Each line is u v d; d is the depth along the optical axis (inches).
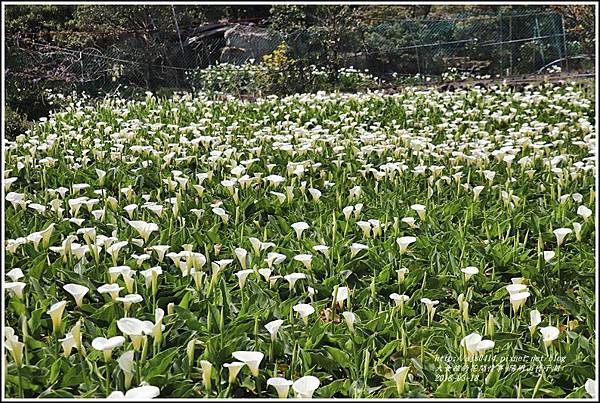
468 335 144.9
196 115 483.8
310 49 937.5
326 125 456.4
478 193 267.1
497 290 186.7
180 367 141.6
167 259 203.6
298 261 195.0
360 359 148.5
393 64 1010.1
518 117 478.6
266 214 258.5
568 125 457.7
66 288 157.6
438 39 1042.7
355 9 998.4
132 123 427.5
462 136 396.5
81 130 420.8
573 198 265.1
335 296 169.0
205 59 928.3
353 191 267.0
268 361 149.0
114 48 810.2
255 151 337.1
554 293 190.1
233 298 178.2
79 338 139.0
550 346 152.6
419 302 181.5
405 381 139.3
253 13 1198.3
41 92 596.1
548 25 1022.4
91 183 290.2
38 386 134.3
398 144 378.0
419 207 233.9
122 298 151.8
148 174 299.0
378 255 205.8
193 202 257.0
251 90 797.2
